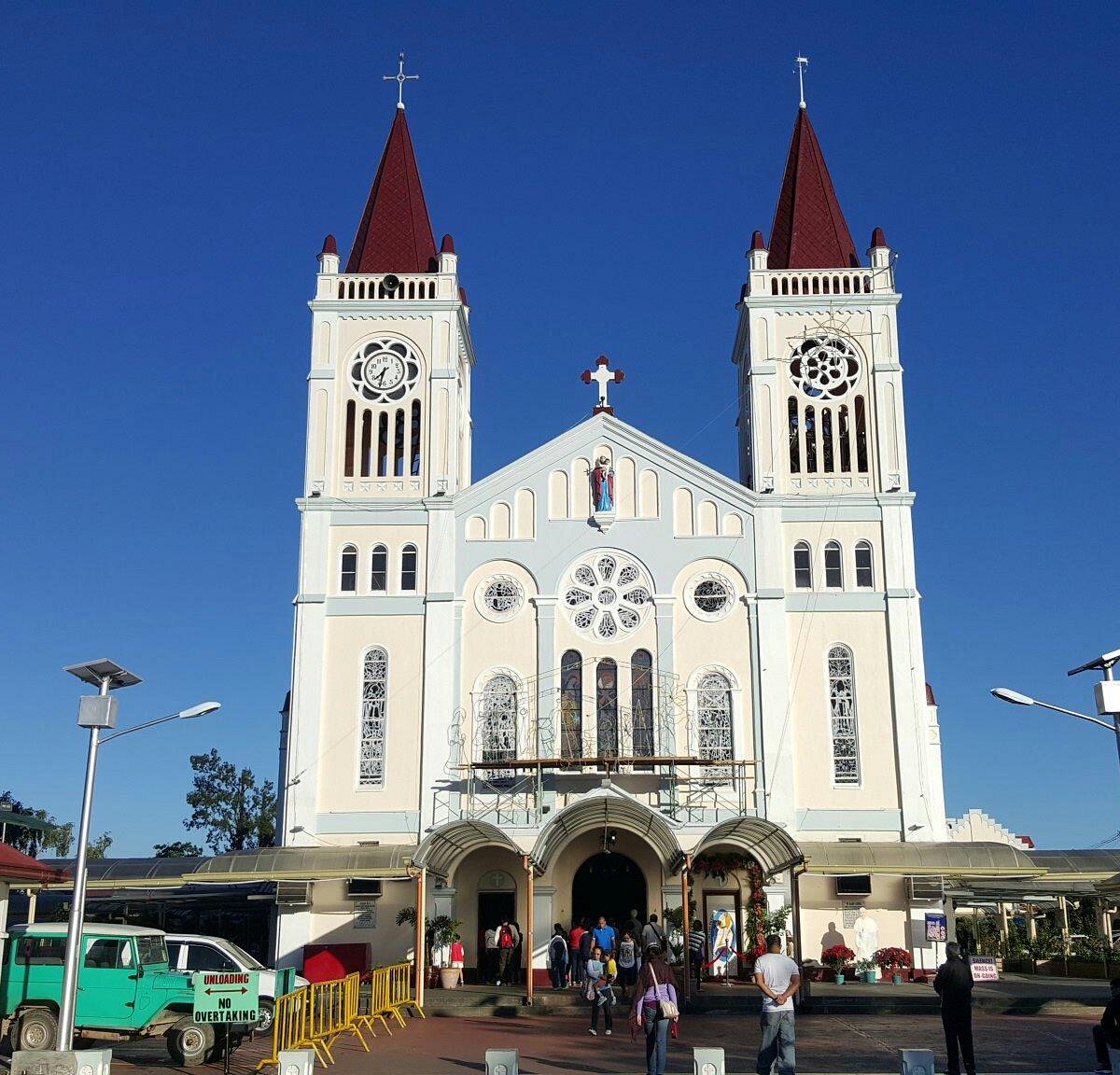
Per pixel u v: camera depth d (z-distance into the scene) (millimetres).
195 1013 26547
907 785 47406
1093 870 46000
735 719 48531
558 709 49031
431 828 47656
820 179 56500
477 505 51531
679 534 50719
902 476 50938
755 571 50031
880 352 52469
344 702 49406
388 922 47000
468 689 49469
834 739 48188
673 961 40812
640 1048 30266
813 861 43812
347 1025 31156
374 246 55469
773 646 49125
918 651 48781
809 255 54625
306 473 52000
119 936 30469
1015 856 44250
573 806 41406
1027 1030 33375
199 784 82312
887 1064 27469
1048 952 54469
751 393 52375
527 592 50438
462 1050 30172
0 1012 29969
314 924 47031
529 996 39000
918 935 45969
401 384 53219
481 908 47594
